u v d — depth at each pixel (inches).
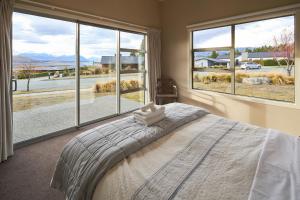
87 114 144.8
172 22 173.3
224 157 44.6
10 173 81.4
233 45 137.1
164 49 183.0
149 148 49.5
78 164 46.6
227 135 57.7
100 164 41.5
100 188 37.4
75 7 119.3
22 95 111.6
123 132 56.1
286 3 109.6
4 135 91.6
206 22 146.8
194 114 74.8
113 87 161.2
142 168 40.3
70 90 133.1
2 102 90.6
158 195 32.3
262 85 126.0
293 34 110.4
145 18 168.2
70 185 46.1
